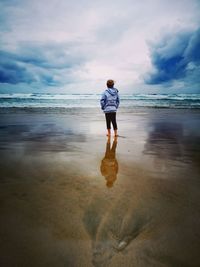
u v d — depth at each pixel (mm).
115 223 2309
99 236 2096
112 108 7348
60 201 2785
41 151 5430
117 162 4555
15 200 2807
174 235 2121
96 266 1736
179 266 1737
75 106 24812
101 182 3428
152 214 2492
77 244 1979
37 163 4414
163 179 3586
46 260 1795
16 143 6328
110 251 1896
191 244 1993
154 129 9344
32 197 2891
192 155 5176
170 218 2420
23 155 5031
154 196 2949
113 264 1752
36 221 2334
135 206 2672
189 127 10000
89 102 32594
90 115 15227
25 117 13516
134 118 13539
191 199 2875
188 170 4066
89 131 8711
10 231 2160
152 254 1863
